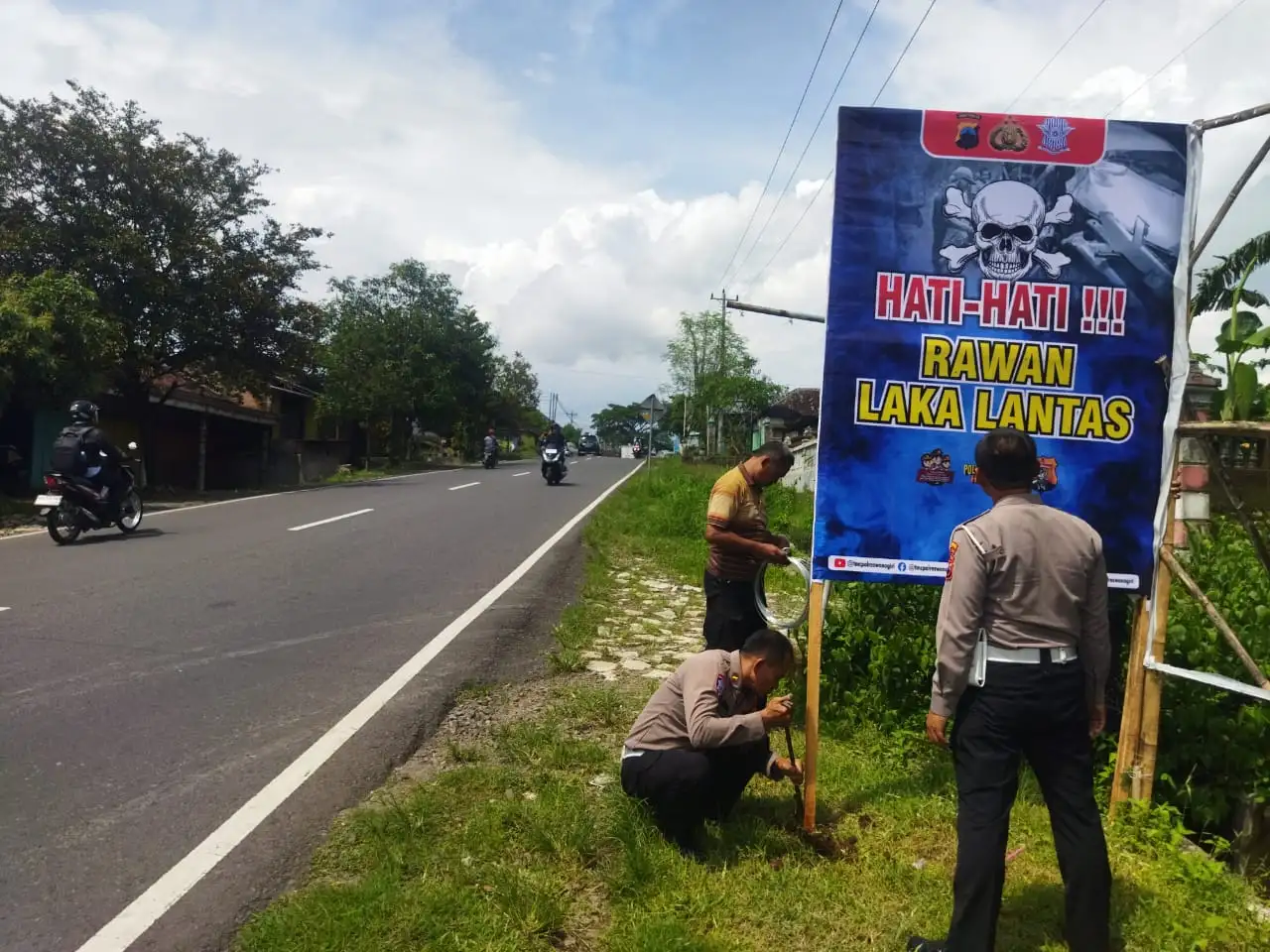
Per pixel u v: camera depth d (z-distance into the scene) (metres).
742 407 49.00
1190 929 3.12
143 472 17.55
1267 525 4.80
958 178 3.92
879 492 3.92
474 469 39.56
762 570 4.77
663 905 3.17
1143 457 3.94
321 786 4.12
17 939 2.90
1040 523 2.97
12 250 17.81
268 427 31.91
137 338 19.81
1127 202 3.93
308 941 2.85
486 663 6.21
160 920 3.03
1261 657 4.27
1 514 14.37
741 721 3.52
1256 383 6.29
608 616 7.89
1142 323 3.94
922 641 5.16
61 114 18.75
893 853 3.63
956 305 3.93
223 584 8.52
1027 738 2.93
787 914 3.15
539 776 4.21
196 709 5.07
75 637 6.45
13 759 4.31
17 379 15.17
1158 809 3.82
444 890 3.16
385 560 10.23
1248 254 10.72
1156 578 3.92
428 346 48.47
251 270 21.25
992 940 2.83
